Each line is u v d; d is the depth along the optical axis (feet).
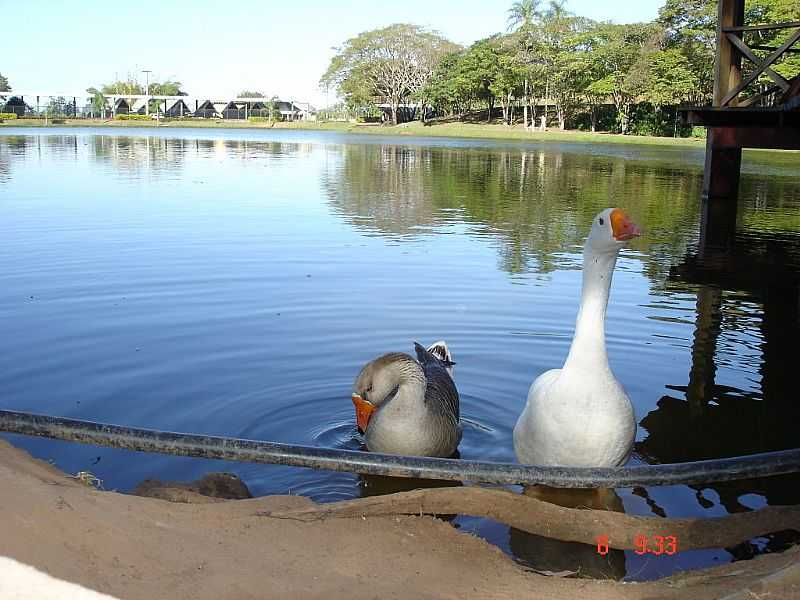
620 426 13.66
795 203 58.03
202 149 127.54
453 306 26.08
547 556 11.29
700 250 38.14
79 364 19.86
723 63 52.65
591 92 254.47
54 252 34.22
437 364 17.94
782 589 8.69
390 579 9.36
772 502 13.58
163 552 9.10
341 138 205.16
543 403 13.98
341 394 18.45
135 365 19.86
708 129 56.70
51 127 259.60
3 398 17.62
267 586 8.67
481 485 14.23
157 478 14.11
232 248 36.09
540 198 60.75
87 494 10.36
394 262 33.47
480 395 18.90
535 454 14.24
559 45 271.08
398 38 343.26
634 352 21.75
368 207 53.31
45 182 65.21
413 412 14.94
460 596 9.14
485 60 288.71
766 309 26.48
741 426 16.83
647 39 237.66
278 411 17.42
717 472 12.12
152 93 494.18
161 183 66.95
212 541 9.73
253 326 23.44
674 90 214.69
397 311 25.36
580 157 121.90
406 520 11.28
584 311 14.03
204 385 18.72
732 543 11.73
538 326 24.04
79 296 26.50
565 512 12.23
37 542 8.64
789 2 164.14
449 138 218.18
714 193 56.70
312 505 11.62
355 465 12.34
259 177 75.82
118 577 8.40
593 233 13.92
